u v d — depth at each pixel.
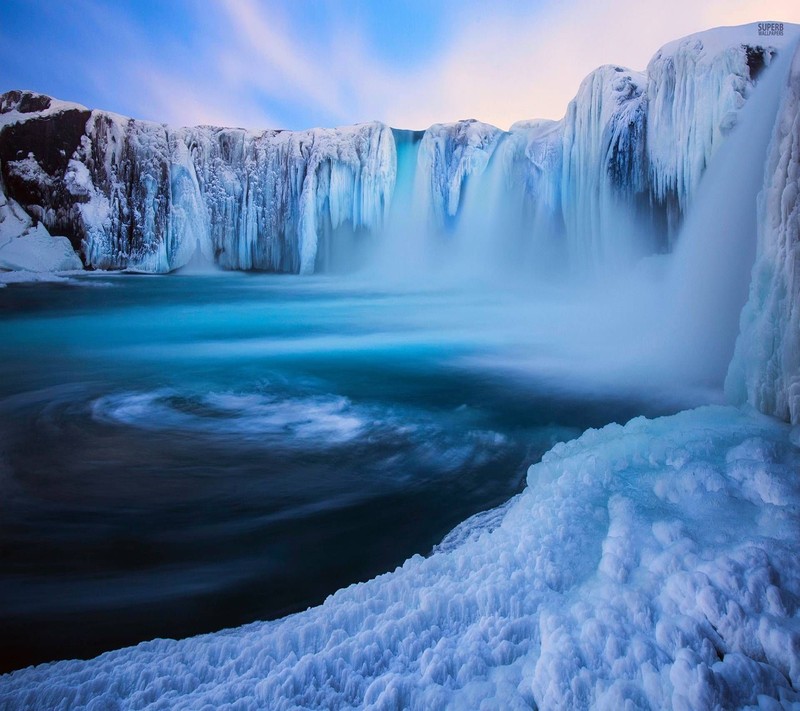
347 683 2.05
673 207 12.98
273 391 8.63
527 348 11.14
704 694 1.67
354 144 21.48
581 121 16.23
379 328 13.99
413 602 2.51
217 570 3.87
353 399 8.11
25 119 19.05
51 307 16.17
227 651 2.43
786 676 1.83
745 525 2.61
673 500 3.00
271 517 4.62
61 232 19.58
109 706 2.14
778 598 2.00
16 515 4.68
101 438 6.58
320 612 2.72
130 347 12.17
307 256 21.48
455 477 5.38
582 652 1.95
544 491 3.33
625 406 7.31
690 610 2.06
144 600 3.53
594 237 15.70
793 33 11.75
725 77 11.39
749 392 4.80
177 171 20.73
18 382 9.27
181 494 5.08
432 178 21.55
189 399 8.23
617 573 2.39
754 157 8.98
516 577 2.50
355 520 4.58
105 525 4.52
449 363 10.17
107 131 19.83
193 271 21.44
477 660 2.05
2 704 2.22
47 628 3.24
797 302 4.27
